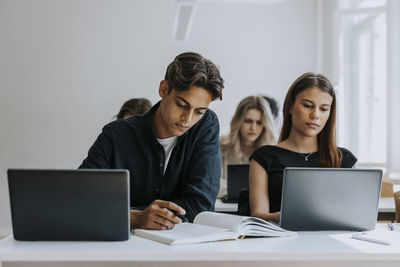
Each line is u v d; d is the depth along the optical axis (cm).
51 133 519
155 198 189
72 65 521
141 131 185
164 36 529
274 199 191
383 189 372
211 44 537
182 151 185
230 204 322
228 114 538
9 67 514
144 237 138
